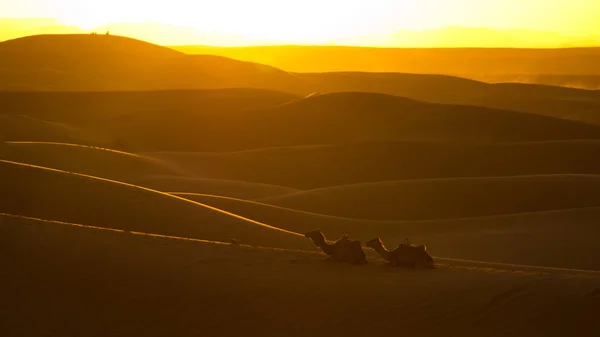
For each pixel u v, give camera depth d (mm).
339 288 53344
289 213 156500
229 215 117750
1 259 58125
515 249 132375
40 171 123812
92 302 52594
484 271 58062
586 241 135125
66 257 59594
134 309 51812
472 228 150875
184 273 57688
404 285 53031
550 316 45875
